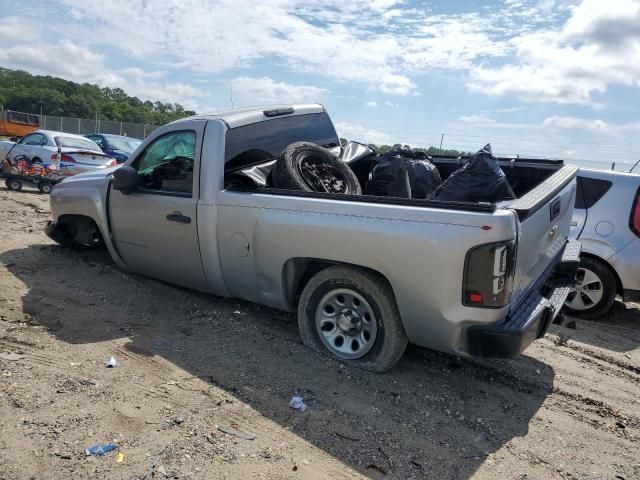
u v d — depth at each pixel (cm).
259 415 326
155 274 530
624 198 579
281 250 405
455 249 328
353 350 397
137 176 494
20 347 394
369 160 588
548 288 430
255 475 269
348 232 367
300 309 416
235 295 467
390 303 369
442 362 421
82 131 4684
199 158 453
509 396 381
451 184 411
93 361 382
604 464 308
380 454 298
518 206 344
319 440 306
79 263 616
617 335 557
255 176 446
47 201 1135
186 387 354
